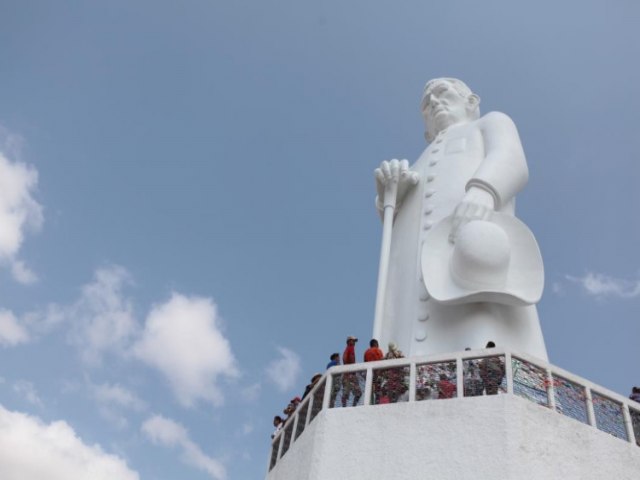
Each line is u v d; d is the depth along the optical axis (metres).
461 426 11.46
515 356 12.12
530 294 15.23
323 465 11.91
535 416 11.45
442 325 15.67
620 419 12.40
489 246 15.04
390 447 11.68
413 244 18.06
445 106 21.75
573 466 11.22
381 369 12.82
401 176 19.41
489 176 17.06
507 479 10.67
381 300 16.97
